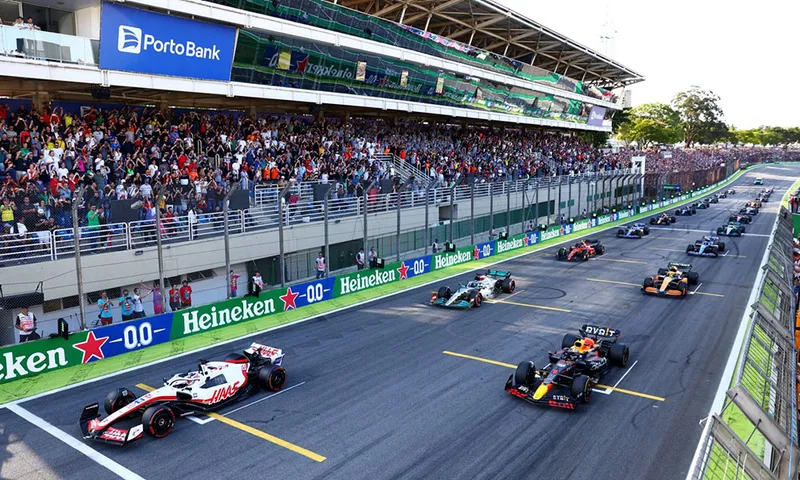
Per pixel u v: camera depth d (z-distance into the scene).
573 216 50.84
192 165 22.78
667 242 37.47
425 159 38.12
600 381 13.91
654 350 16.22
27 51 18.33
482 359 15.44
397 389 13.39
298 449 10.59
